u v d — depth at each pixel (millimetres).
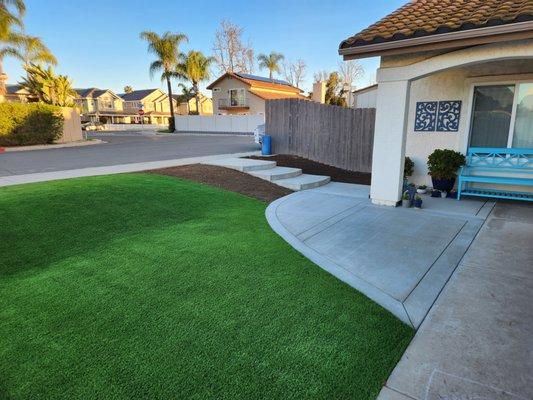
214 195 7520
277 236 5273
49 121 20828
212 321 3023
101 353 2602
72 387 2277
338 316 3143
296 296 3482
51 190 6855
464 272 4074
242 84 40625
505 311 3252
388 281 3859
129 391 2244
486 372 2465
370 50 6336
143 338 2781
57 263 4156
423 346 2758
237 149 17547
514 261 4352
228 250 4645
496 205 7094
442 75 7898
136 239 4965
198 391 2252
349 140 11688
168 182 8188
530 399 2221
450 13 6398
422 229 5617
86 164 11602
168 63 38375
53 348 2652
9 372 2406
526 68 7074
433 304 3393
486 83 7461
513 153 7238
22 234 4922
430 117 8195
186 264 4180
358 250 4758
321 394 2246
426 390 2299
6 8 23641
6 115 19094
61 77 28266
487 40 5316
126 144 21391
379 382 2363
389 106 6770
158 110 69125
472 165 7621
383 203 7172
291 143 13703
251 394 2234
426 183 8469
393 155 6891
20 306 3229
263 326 2965
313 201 7508
